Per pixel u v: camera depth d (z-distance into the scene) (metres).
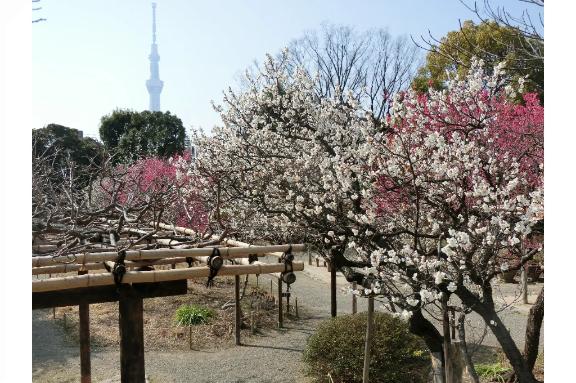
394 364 4.91
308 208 4.36
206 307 8.20
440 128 3.80
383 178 3.62
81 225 3.51
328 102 4.64
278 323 7.54
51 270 2.85
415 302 2.89
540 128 4.27
